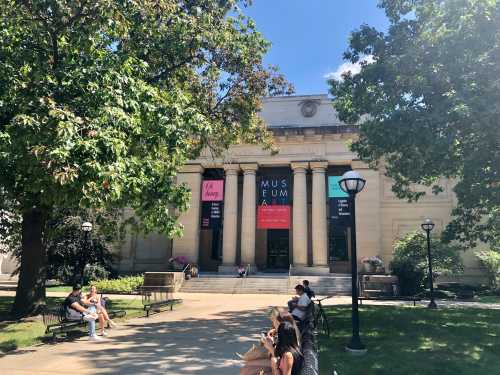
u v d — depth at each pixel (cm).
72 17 1180
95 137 986
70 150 936
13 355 998
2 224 2248
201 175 4250
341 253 4109
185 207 1562
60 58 1237
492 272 3519
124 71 1204
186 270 3766
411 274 3100
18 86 1148
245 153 4178
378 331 1313
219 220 4053
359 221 3850
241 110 2181
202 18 1805
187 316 1766
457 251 3369
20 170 1126
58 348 1082
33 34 1196
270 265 4416
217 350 1064
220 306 2208
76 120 965
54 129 951
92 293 1316
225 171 4194
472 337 1223
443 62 1437
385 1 1816
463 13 1426
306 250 3903
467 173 1555
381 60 1706
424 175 1861
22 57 1176
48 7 1159
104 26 1200
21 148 984
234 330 1391
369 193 3881
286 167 4325
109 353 1021
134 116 1181
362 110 1798
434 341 1155
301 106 4266
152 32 1534
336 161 4019
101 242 3416
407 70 1555
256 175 4291
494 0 1323
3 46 1166
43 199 1107
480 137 1397
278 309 675
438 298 2934
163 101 1352
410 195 2058
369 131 1688
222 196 4116
